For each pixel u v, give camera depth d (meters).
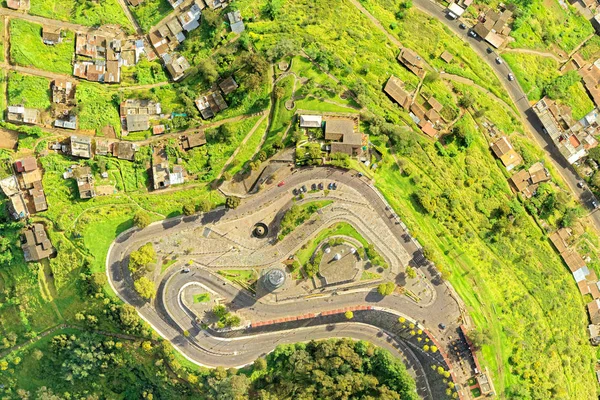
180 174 89.88
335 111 92.56
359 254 88.94
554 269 99.94
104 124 90.62
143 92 92.50
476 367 87.75
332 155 89.62
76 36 92.56
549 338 95.31
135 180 89.81
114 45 93.00
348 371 85.88
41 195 86.75
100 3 94.19
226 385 81.88
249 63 89.88
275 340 88.06
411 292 89.38
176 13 94.94
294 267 88.31
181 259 88.00
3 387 93.44
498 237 97.12
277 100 91.88
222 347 87.00
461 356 88.50
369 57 97.88
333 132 89.94
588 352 99.81
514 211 99.12
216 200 89.94
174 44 94.88
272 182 90.00
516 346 91.88
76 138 88.19
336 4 99.44
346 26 98.38
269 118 92.81
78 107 89.25
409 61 99.25
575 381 96.06
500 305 93.31
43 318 88.56
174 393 89.19
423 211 92.69
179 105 92.56
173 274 87.50
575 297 100.00
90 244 86.44
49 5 92.31
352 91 93.81
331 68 94.06
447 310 89.50
